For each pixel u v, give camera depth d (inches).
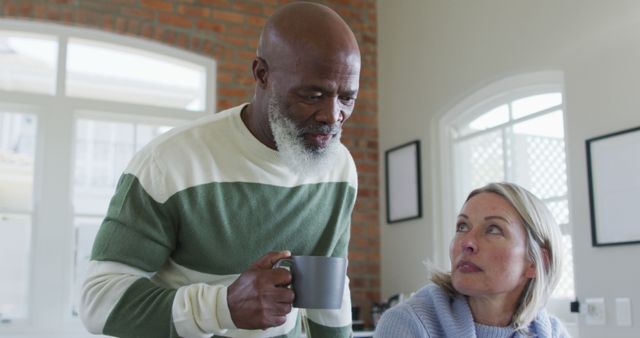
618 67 115.5
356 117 186.5
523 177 140.1
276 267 40.4
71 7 158.1
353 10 190.7
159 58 168.1
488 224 52.6
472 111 157.3
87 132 159.5
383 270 182.1
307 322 57.5
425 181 166.7
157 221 46.8
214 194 49.4
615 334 111.0
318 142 46.5
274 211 52.0
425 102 168.7
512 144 144.1
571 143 123.2
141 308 41.8
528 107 140.6
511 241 52.2
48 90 155.7
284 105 45.8
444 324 53.9
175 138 49.7
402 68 179.5
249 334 49.8
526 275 53.5
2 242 148.3
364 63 190.1
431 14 168.6
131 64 165.2
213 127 51.5
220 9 173.2
